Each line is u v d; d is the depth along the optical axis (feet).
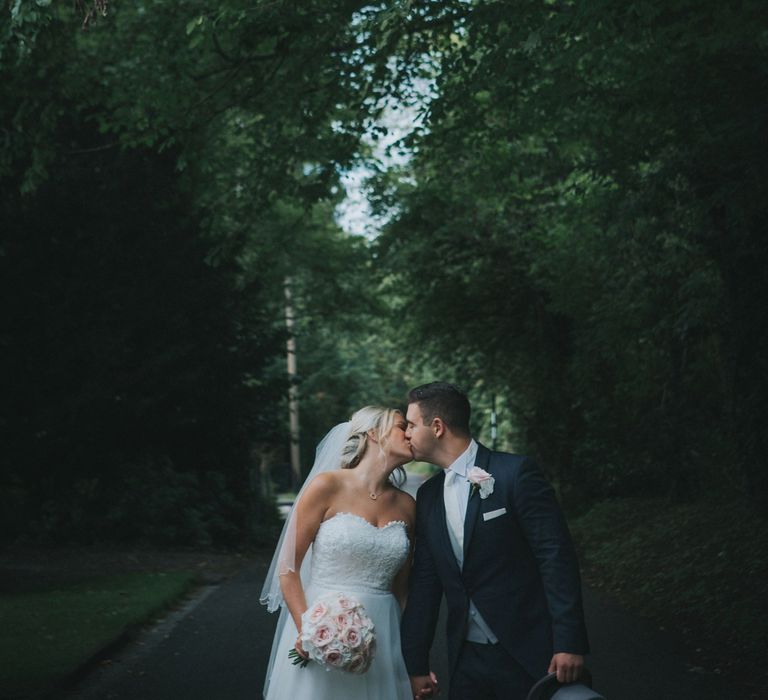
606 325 59.31
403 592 17.11
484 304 93.40
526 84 43.32
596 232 58.75
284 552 16.22
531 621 14.79
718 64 33.45
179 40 44.86
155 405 64.75
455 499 15.30
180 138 48.14
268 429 77.36
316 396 169.68
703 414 60.59
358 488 16.46
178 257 65.72
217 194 61.62
